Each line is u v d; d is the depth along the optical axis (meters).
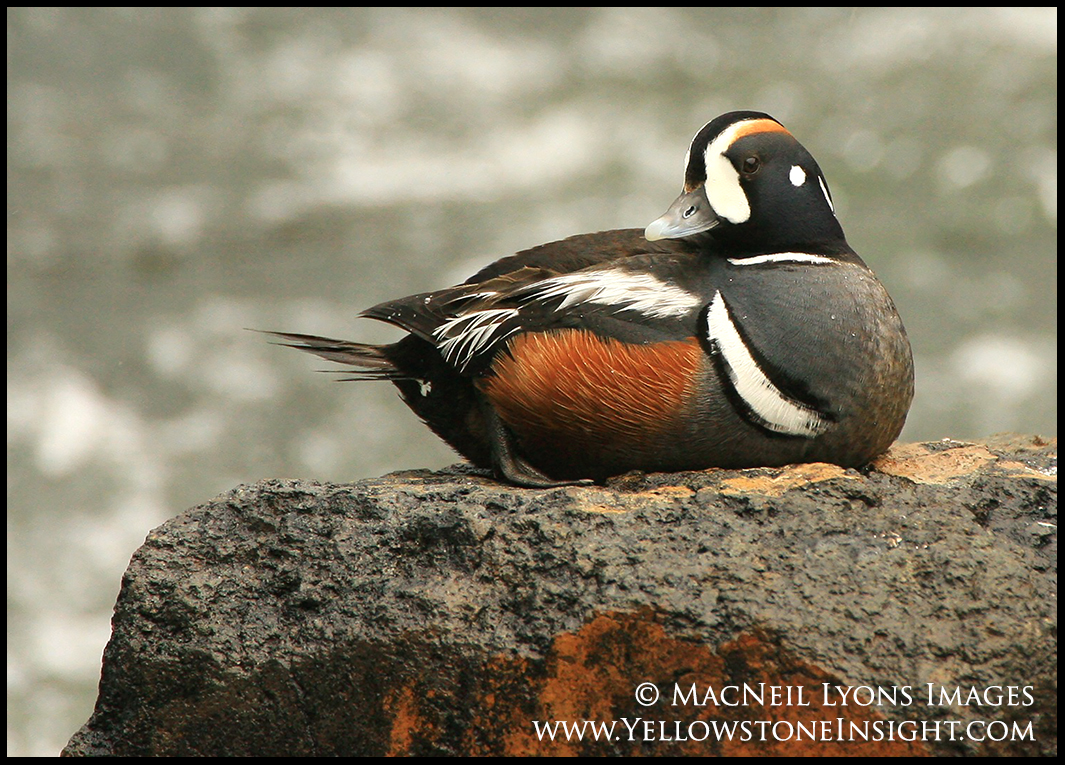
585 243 9.34
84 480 20.12
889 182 25.47
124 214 26.06
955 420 20.14
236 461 20.30
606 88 29.44
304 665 7.68
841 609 7.12
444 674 7.46
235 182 27.06
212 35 31.50
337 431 20.95
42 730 17.00
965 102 27.31
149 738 7.93
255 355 22.27
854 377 8.30
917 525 7.58
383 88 29.62
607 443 8.47
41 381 21.58
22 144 28.00
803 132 27.03
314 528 8.08
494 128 28.09
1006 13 29.75
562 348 8.35
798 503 7.71
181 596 7.96
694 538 7.54
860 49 29.53
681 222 8.70
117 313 23.33
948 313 22.30
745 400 8.23
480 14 31.81
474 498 7.97
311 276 24.22
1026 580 7.28
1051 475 8.76
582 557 7.47
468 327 8.60
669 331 8.28
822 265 8.64
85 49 30.95
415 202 26.03
